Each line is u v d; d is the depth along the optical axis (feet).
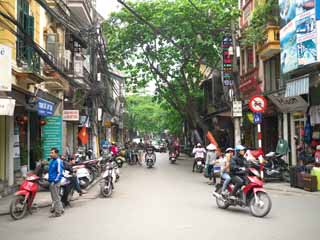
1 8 42.96
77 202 41.93
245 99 85.40
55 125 68.23
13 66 45.09
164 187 52.75
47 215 34.94
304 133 61.00
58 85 60.95
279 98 66.69
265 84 74.90
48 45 62.13
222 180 37.24
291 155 66.95
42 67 57.11
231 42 70.28
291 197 43.98
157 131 298.56
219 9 76.69
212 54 84.99
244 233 26.94
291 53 57.21
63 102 73.36
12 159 48.14
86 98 86.53
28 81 48.19
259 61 78.23
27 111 57.57
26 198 33.94
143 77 96.78
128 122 220.84
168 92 107.65
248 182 33.99
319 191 46.75
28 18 50.96
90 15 82.43
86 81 78.38
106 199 43.32
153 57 92.89
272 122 77.92
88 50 80.69
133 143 107.45
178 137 181.06
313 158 54.85
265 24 67.62
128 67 95.14
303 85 54.90
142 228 28.66
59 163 35.32
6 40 44.21
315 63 52.19
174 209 36.32
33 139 61.00
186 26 80.12
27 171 54.13
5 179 47.24
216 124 110.83
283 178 57.16
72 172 40.88
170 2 83.15
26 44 48.44
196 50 84.69
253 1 80.53
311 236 26.04
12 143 48.24
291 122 67.21
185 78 96.84
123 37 88.53
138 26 86.02
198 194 45.98
